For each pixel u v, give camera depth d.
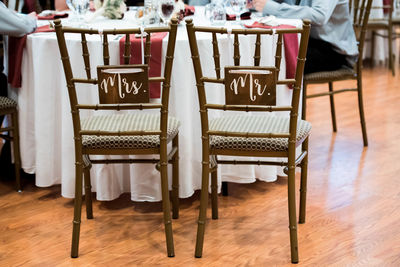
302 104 3.29
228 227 2.50
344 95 4.78
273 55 2.70
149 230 2.48
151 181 2.66
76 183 2.20
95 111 2.59
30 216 2.62
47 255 2.27
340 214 2.61
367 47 6.14
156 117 2.38
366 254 2.25
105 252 2.29
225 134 2.14
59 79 2.62
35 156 2.84
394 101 4.56
